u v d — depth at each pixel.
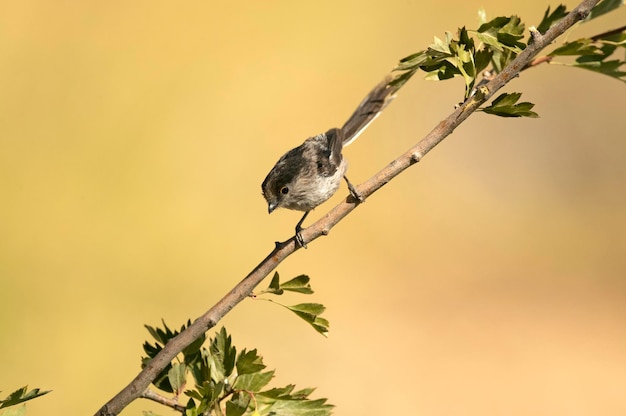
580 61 4.61
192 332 3.79
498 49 4.18
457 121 3.96
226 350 3.89
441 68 4.18
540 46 3.94
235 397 3.78
